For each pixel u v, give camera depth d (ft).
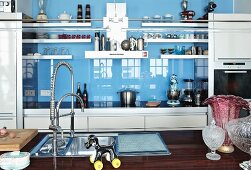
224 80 11.42
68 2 12.68
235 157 4.84
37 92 12.64
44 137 6.35
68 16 11.88
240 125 4.55
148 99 12.98
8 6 10.70
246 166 4.36
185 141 5.88
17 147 5.37
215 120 5.17
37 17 11.64
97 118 10.93
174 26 11.77
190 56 11.72
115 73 12.94
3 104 10.68
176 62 12.98
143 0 12.84
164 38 12.03
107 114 11.02
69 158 4.89
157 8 12.89
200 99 11.71
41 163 4.63
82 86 12.84
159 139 5.99
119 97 12.96
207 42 11.97
